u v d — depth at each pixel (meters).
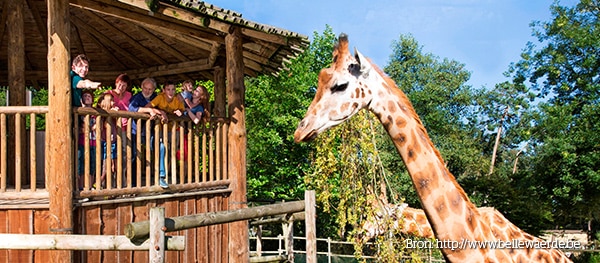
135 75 11.33
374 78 5.46
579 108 23.86
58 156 5.51
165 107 7.00
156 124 6.71
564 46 24.89
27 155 9.02
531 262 5.57
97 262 6.02
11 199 5.64
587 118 21.20
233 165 7.87
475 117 39.88
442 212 5.29
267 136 24.14
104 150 6.75
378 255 9.09
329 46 28.50
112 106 6.48
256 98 24.61
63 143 5.54
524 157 44.69
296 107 25.48
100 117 6.01
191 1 6.35
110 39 10.10
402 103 5.46
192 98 7.71
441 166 5.38
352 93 5.39
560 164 21.50
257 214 6.08
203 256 7.35
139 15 6.90
